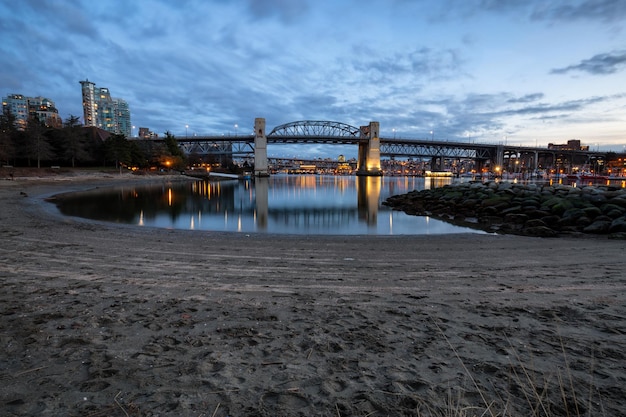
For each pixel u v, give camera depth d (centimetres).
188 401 310
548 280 773
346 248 1190
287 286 720
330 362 393
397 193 5941
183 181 9694
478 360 399
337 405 309
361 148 19612
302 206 3538
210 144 17850
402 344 443
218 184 8812
